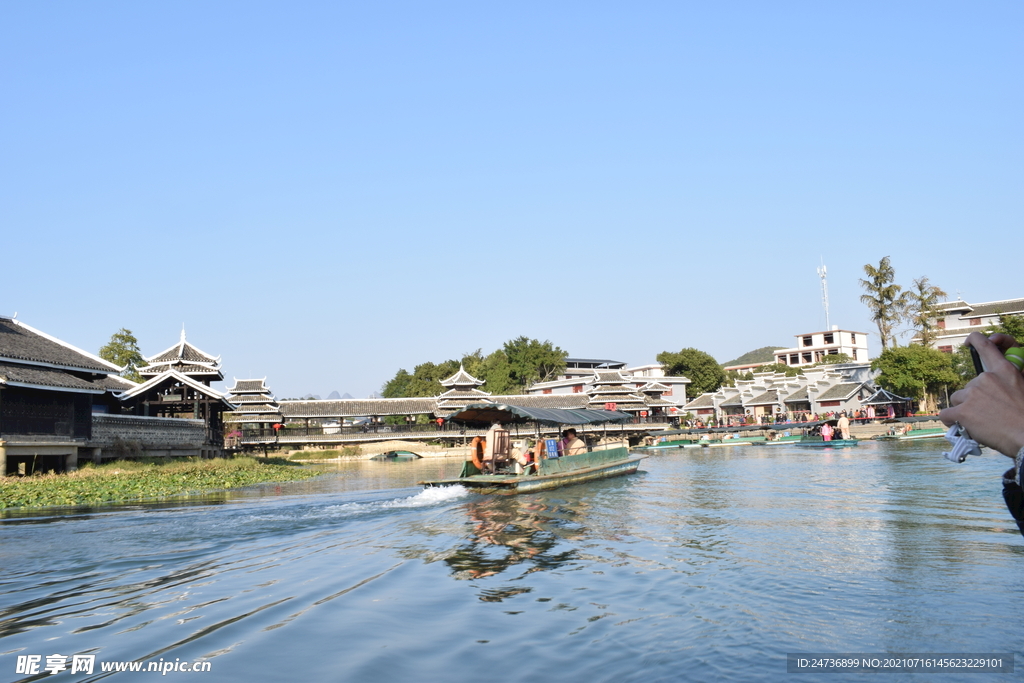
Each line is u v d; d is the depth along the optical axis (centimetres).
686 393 10406
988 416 170
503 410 2312
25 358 3045
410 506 1792
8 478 2722
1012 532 1186
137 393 4278
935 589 824
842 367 7950
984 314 7581
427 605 824
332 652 658
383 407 7119
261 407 6306
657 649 646
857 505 1606
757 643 653
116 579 1012
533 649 656
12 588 961
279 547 1245
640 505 1728
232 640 704
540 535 1307
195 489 2686
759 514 1509
